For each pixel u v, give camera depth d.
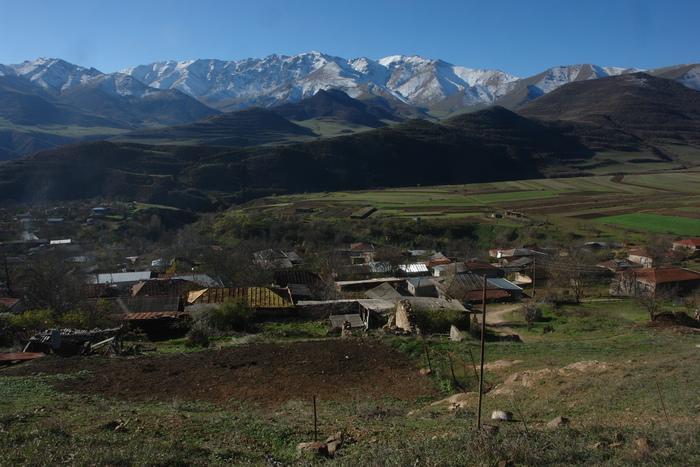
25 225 80.00
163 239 78.38
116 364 18.84
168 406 14.12
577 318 36.22
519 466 8.06
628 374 14.74
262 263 55.59
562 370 16.25
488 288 46.22
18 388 15.58
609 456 8.29
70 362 19.16
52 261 45.66
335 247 70.50
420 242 75.44
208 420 12.07
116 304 31.92
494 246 73.88
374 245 71.94
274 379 17.33
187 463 8.99
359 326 28.92
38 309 31.42
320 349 20.69
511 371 17.80
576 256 58.59
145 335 27.62
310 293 41.78
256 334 25.89
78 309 30.52
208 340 24.56
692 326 31.56
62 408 13.13
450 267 54.88
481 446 8.71
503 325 34.22
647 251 60.94
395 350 20.62
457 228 80.38
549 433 9.58
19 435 9.94
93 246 71.75
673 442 8.41
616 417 11.22
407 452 8.88
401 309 27.53
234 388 16.42
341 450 9.83
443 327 27.22
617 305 42.34
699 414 10.64
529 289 52.47
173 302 32.12
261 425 11.66
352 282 47.84
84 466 8.37
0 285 46.94
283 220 82.81
